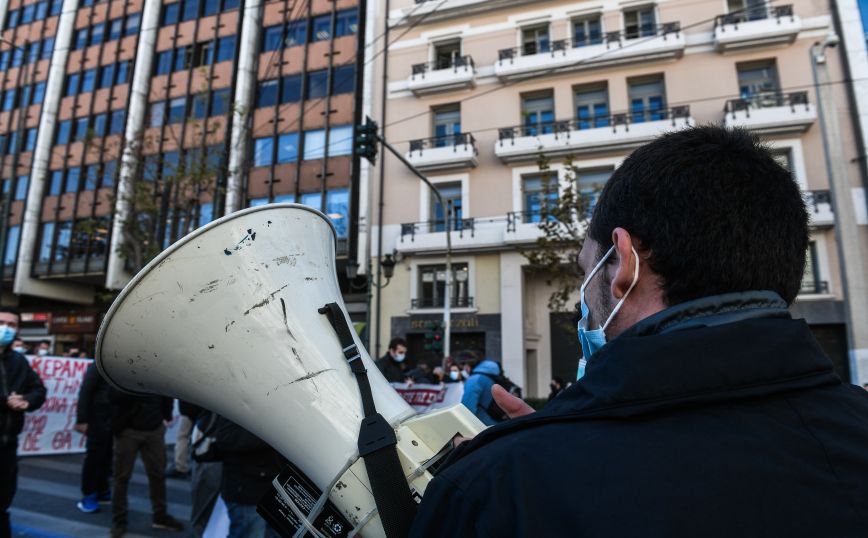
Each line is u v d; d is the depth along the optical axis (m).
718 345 0.65
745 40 16.08
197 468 3.49
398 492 1.05
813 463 0.60
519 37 18.80
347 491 1.09
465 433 1.14
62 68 25.47
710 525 0.55
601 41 17.66
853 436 0.63
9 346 4.09
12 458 4.01
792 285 0.76
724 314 0.71
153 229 18.48
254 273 1.24
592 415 0.66
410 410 1.25
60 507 5.62
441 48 19.95
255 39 21.83
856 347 10.50
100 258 22.69
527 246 17.41
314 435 1.15
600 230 0.90
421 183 18.81
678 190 0.76
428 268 18.62
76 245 23.41
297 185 19.89
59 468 7.67
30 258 23.89
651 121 16.92
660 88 17.34
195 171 17.44
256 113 21.20
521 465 0.63
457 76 18.62
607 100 17.81
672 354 0.65
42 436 8.52
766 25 15.84
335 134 20.00
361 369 1.22
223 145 20.50
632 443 0.61
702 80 16.70
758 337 0.66
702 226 0.73
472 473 0.66
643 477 0.58
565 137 17.39
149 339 1.24
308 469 1.17
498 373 4.32
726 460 0.58
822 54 12.05
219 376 1.22
